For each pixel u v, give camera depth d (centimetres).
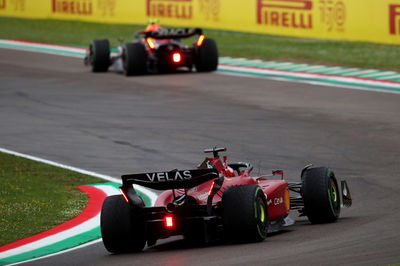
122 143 6856
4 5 15662
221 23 12725
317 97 8581
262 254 3169
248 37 12875
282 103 8312
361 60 10625
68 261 3544
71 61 11969
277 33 12038
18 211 4816
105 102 8731
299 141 6562
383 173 5375
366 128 6956
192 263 3116
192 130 7181
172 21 13388
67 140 7106
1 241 4144
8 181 5716
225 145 6531
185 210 3456
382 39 11000
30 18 15400
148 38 10225
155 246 3762
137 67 10244
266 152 6222
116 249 3559
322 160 5888
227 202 3422
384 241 3281
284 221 3909
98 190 5422
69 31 14325
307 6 11606
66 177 5859
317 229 3750
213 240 3553
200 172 3416
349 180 5228
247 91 9075
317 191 3844
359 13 11138
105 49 10738
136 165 6103
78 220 4603
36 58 12300
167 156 6300
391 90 8819
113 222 3512
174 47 10244
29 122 7938
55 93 9406
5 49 13200
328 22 11419
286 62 10969
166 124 7500
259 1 12194
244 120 7512
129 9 14075
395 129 6862
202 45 10362
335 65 10519
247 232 3400
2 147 6962
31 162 6388
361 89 8956
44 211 4841
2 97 9300
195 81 9825
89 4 14662
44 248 3950
